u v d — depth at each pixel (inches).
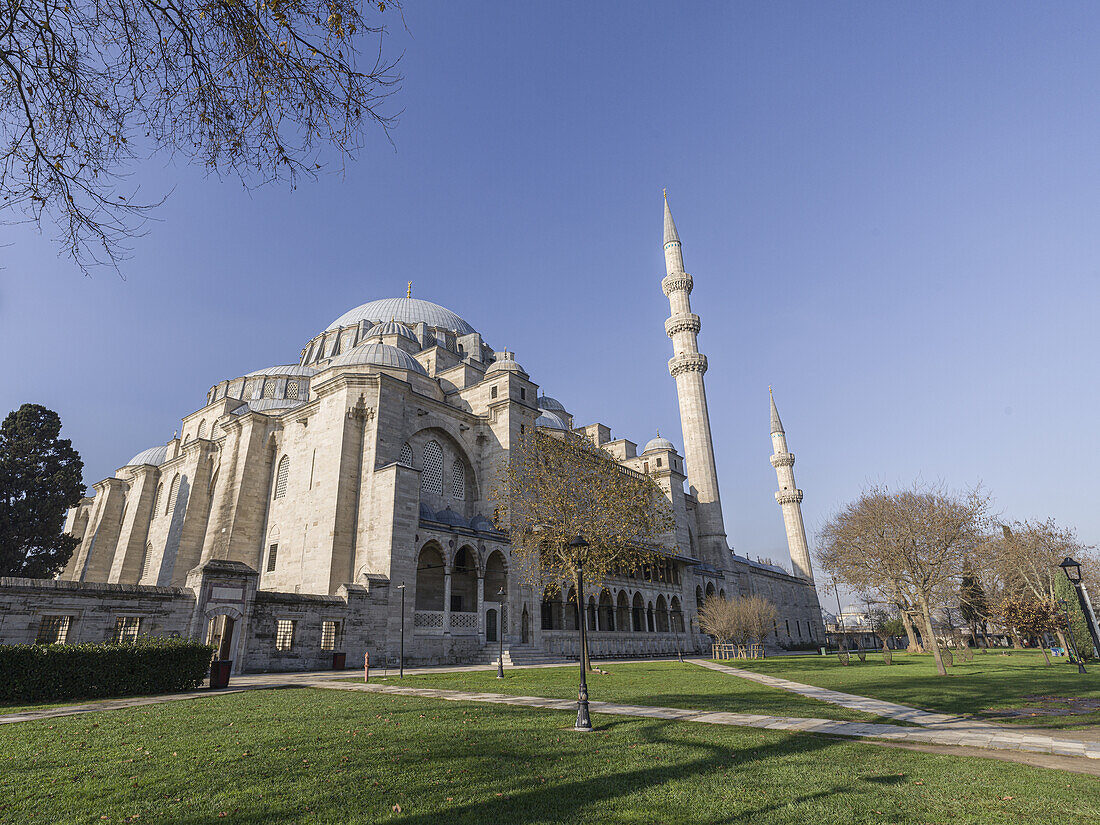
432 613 1523.1
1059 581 2064.5
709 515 3107.8
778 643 3329.2
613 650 2058.3
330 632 1278.3
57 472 2022.6
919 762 424.5
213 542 1915.6
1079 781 372.5
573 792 341.4
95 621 941.8
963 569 1724.9
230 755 413.4
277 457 1998.0
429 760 408.8
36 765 387.5
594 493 1291.8
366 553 1533.0
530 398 2196.1
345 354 2063.2
